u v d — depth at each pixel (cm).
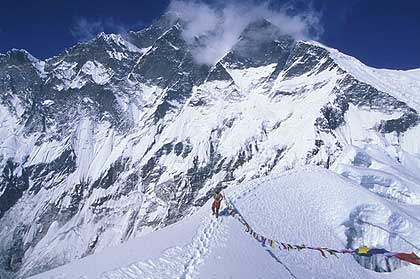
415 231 4388
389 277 3953
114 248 3694
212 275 2870
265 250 3531
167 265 2981
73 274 2950
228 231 3672
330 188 4978
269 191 4862
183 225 4128
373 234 4444
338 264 3819
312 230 4225
